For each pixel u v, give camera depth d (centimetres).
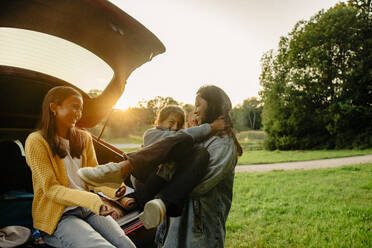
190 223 156
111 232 181
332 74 2533
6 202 271
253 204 556
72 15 204
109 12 208
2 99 310
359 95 2372
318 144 2567
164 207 131
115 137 3250
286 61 2886
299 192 664
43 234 174
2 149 311
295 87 2745
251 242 357
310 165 1373
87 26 217
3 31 220
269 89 2950
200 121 174
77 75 311
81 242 157
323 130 2581
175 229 161
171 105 214
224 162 150
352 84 2403
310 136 2614
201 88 180
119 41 236
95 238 160
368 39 2425
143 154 142
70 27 219
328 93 2567
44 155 170
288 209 508
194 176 139
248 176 998
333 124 2439
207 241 156
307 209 501
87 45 246
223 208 168
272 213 484
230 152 156
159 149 141
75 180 192
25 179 321
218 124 165
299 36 2816
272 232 387
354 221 418
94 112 348
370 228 392
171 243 159
